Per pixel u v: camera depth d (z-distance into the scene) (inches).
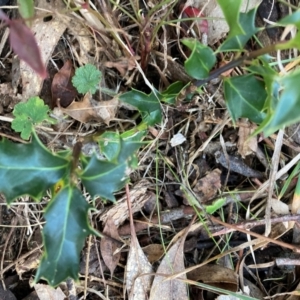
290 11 9.8
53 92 9.3
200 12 9.3
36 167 6.7
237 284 10.0
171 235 10.3
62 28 9.0
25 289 10.1
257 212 10.4
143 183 9.9
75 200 6.6
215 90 9.6
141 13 9.4
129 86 9.6
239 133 10.1
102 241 9.9
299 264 10.3
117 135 8.9
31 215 9.7
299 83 4.9
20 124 8.7
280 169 10.2
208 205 10.1
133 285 9.8
